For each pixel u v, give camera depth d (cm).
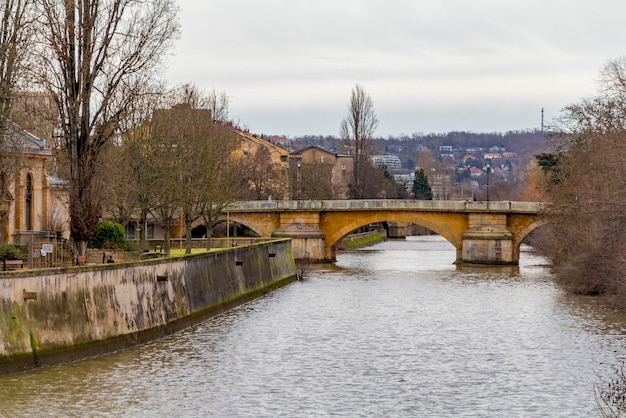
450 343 7612
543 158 16150
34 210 8944
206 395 5747
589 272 10838
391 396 5828
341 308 9756
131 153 10056
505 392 5944
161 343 7319
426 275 13738
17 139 7838
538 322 8700
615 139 11156
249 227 16212
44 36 7225
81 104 7350
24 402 5341
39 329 5959
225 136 13462
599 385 6112
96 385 5784
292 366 6631
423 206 15888
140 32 7625
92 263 7331
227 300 9550
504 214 15612
